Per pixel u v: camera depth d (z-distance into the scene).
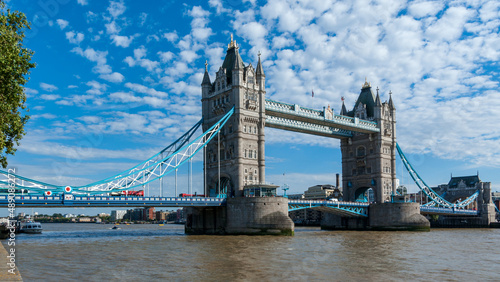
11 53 39.81
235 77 117.56
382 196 149.75
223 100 121.81
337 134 154.25
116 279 44.09
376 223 142.88
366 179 154.62
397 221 138.75
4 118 41.34
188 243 80.94
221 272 48.28
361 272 49.03
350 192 158.62
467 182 197.00
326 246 76.81
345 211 135.88
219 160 115.25
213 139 121.88
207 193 123.56
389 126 157.12
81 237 100.88
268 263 54.97
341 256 62.47
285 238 95.25
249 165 116.88
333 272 48.78
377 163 151.62
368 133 154.62
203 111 127.38
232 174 115.81
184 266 52.25
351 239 94.75
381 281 44.03
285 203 108.62
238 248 72.06
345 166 160.75
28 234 120.50
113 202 93.88
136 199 96.75
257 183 118.06
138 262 55.28
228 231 108.25
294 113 126.25
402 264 55.53
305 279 44.62
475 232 133.88
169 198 100.94
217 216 112.88
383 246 78.56
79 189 92.44
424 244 84.06
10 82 41.12
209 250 68.75
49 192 87.69
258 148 119.75
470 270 51.62
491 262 58.72
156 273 47.53
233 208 107.94
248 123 118.50
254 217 105.00
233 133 116.81
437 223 191.62
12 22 42.69
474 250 73.44
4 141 42.03
